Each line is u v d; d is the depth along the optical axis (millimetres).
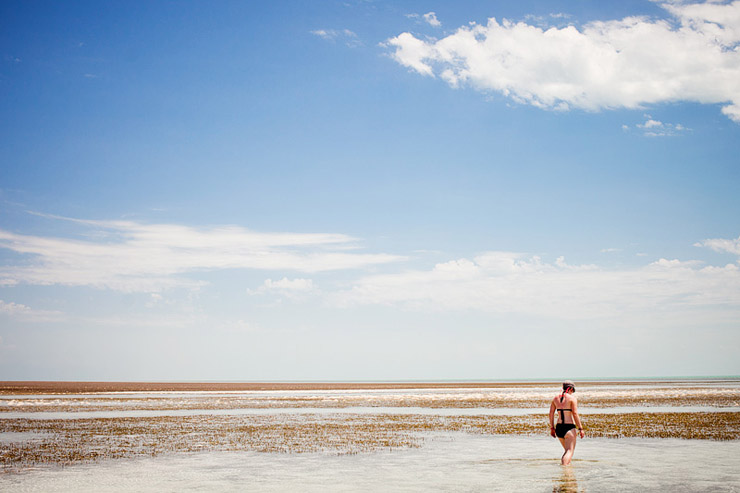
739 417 37875
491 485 15844
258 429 32875
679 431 29578
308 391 127750
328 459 21328
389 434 29984
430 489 15438
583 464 19406
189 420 39750
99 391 124750
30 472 18734
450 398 76438
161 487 16125
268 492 15320
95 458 21781
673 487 15258
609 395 75500
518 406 56656
